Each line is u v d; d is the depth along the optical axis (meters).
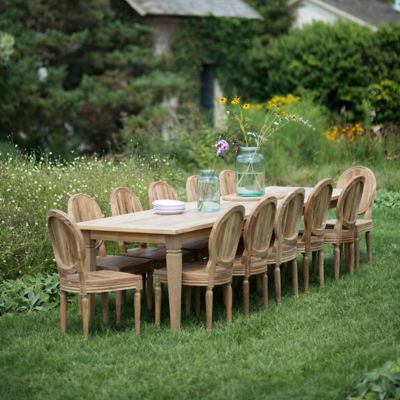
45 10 21.41
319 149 15.97
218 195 7.34
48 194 9.20
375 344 5.79
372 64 20.17
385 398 4.71
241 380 5.24
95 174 10.29
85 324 6.24
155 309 6.77
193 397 5.03
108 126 21.62
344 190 7.92
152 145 16.48
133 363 5.67
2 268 8.04
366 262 8.86
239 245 8.30
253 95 23.30
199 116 19.08
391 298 7.17
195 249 7.86
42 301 7.39
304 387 5.02
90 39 21.92
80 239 6.09
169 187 8.46
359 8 28.73
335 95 20.64
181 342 6.13
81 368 5.61
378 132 18.02
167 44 23.17
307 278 7.65
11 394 5.18
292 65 21.12
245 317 6.77
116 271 6.61
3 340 6.36
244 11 24.56
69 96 21.22
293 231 7.37
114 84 21.75
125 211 7.70
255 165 8.25
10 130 21.09
